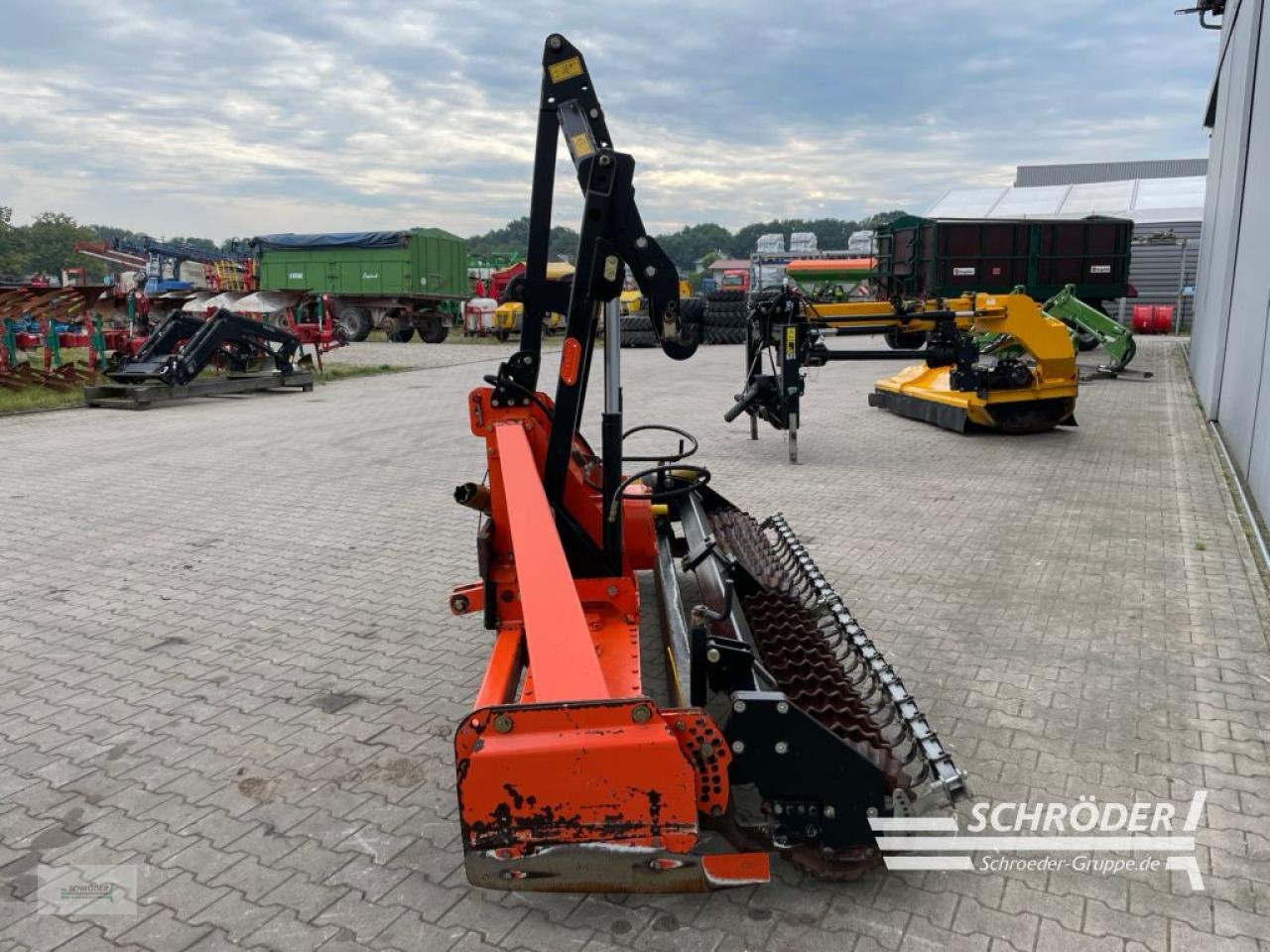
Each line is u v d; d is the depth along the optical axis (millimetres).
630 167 3574
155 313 19797
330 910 2857
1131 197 38188
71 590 5832
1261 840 3127
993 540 6539
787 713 2785
